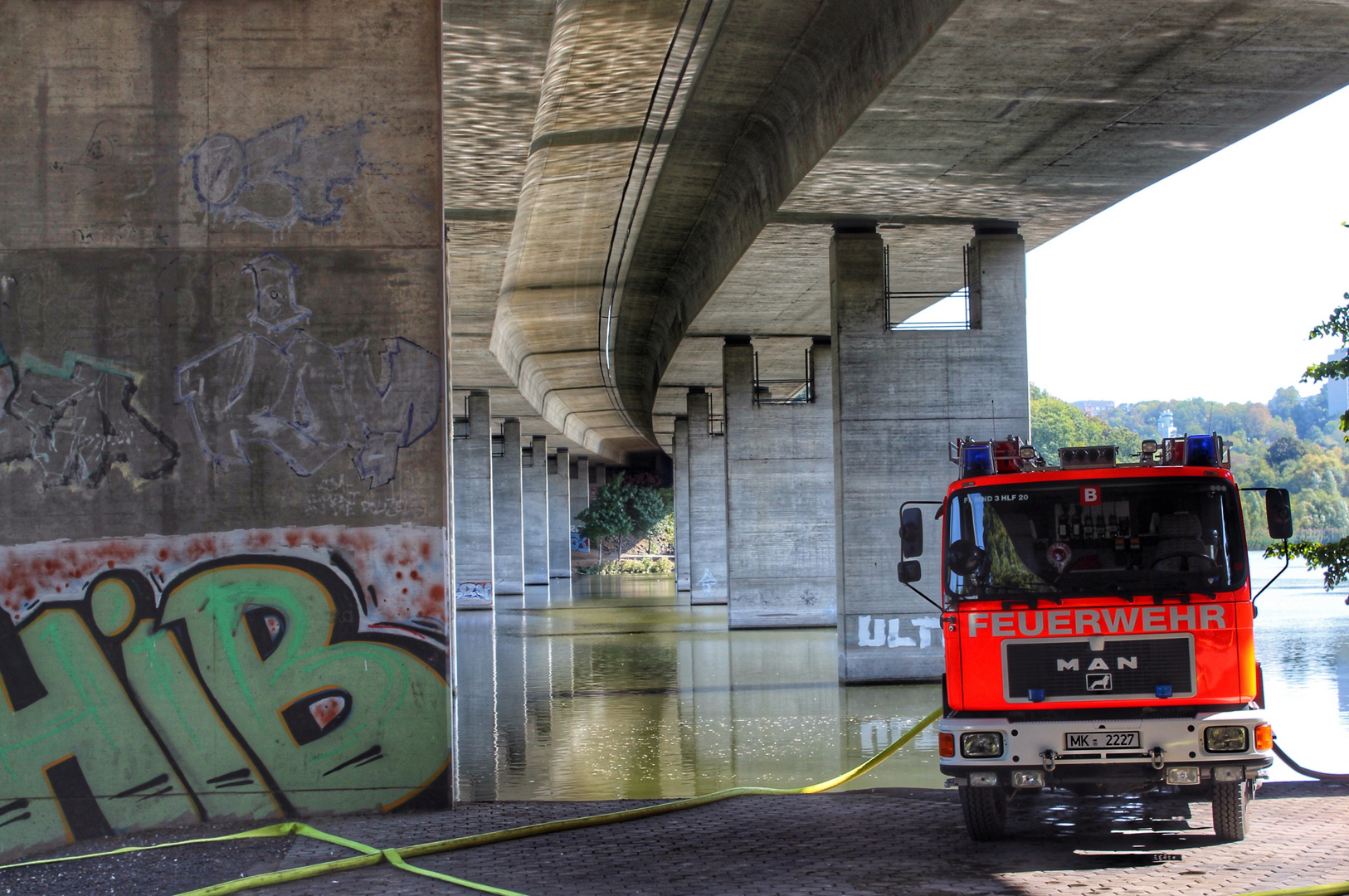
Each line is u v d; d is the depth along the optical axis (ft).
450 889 27.96
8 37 37.91
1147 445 32.96
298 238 38.11
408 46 38.58
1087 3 44.80
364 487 37.63
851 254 77.30
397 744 36.94
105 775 36.06
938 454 77.20
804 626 122.52
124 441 37.24
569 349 155.74
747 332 116.26
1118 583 30.53
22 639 36.32
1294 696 67.46
